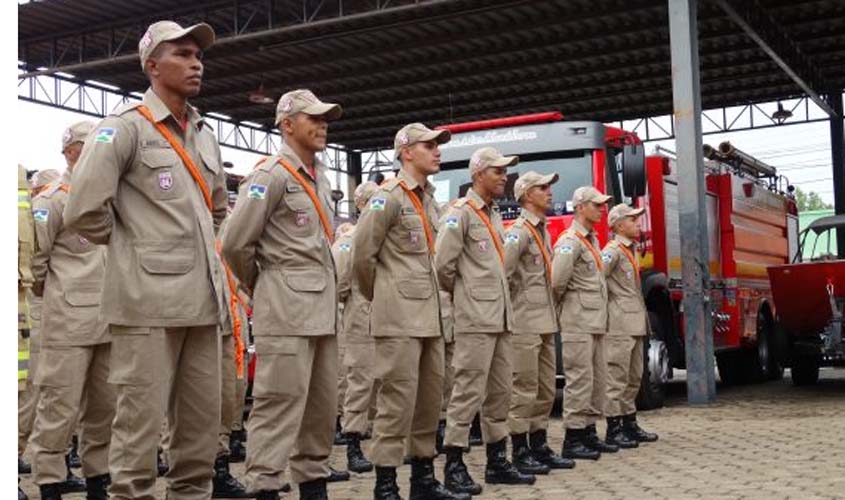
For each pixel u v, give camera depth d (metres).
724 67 19.59
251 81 19.59
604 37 17.05
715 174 12.68
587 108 22.69
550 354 7.02
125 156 3.84
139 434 3.79
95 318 5.41
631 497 5.69
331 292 4.81
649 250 10.85
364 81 19.83
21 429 6.32
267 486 4.54
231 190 9.04
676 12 11.56
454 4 15.46
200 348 4.00
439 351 5.61
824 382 14.06
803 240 13.84
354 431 7.29
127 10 15.73
